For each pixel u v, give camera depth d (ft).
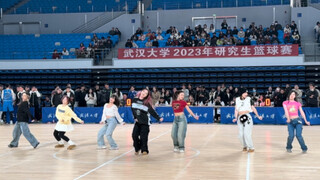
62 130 34.68
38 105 67.56
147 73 88.79
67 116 35.12
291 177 22.82
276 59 80.64
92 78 88.89
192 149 34.42
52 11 113.29
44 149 34.96
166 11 107.96
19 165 27.12
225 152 32.55
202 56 82.94
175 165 26.66
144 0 114.21
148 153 31.96
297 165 26.55
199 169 25.22
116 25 105.09
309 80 82.69
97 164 27.20
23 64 88.33
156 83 88.17
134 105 31.24
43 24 112.27
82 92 68.59
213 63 82.69
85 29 109.40
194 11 107.04
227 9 105.70
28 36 102.99
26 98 35.58
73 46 97.71
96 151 33.50
